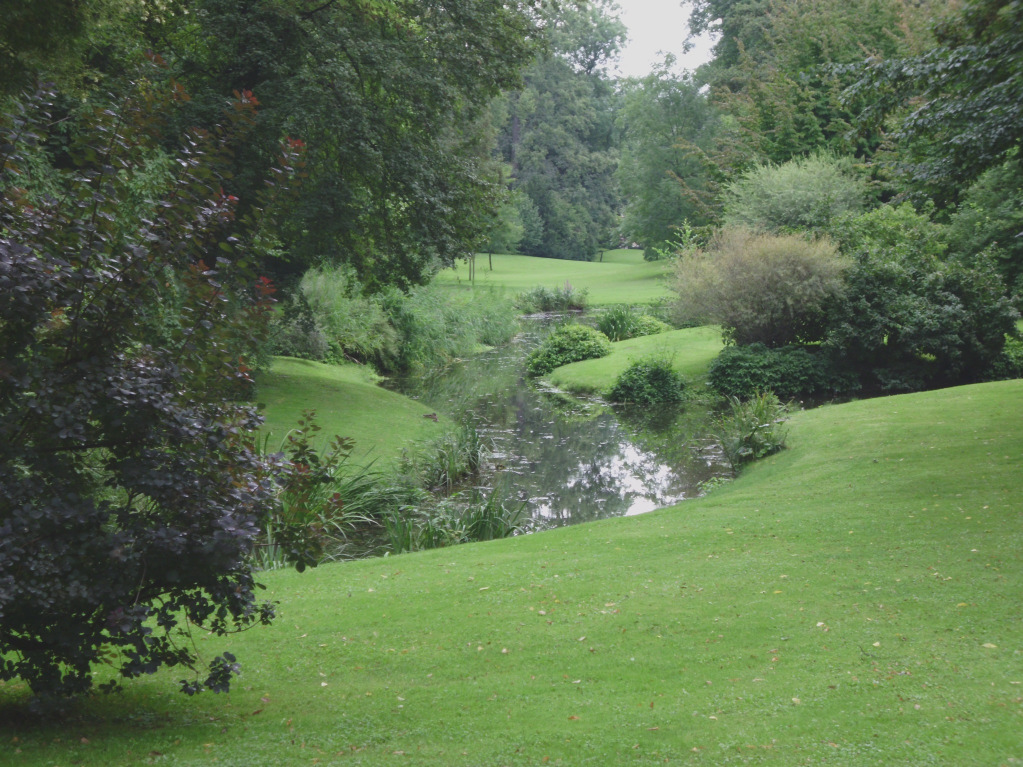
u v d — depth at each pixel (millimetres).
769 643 5703
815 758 3967
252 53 16109
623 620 6379
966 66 11539
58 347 4512
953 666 5039
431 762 4109
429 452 15688
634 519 10352
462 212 19281
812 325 23969
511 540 9812
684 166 63219
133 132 4941
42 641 4492
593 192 88938
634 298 53469
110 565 4332
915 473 10797
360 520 12078
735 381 22219
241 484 4730
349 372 25906
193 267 4859
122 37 14055
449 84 18734
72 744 4223
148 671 4418
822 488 10797
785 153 36594
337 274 28453
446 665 5703
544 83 85438
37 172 9086
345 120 16359
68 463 4602
